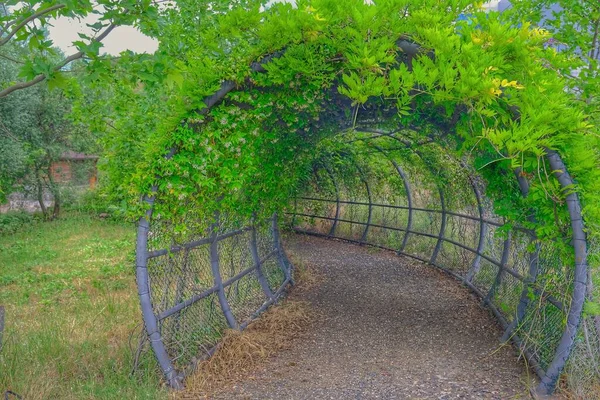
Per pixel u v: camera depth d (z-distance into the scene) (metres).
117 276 8.80
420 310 7.13
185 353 4.91
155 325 4.41
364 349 5.64
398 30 4.30
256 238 7.27
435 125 5.50
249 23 4.36
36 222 15.88
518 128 4.14
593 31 5.55
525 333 5.21
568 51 5.40
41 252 11.10
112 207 6.56
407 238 11.18
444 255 9.77
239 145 4.76
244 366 5.08
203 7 5.86
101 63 3.43
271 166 6.23
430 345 5.75
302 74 4.61
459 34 4.46
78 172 18.02
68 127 15.92
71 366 4.79
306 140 6.64
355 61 4.23
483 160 4.97
